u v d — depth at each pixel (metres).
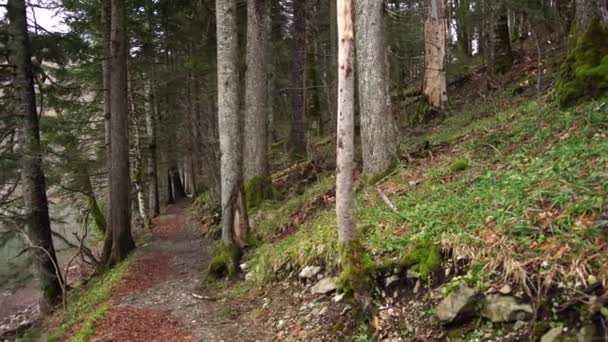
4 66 11.89
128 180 13.56
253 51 13.01
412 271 4.96
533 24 18.56
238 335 6.24
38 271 12.27
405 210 6.41
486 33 16.91
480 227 4.87
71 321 8.76
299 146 17.23
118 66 13.02
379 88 9.02
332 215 8.20
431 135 11.63
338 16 5.27
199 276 9.91
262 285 7.69
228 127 9.16
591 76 6.91
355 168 11.24
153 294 8.76
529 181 5.32
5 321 15.88
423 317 4.50
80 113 18.97
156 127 24.06
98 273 13.05
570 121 6.55
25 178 12.16
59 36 12.76
